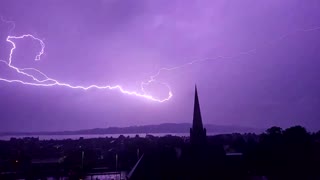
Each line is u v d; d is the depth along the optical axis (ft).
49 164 399.44
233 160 239.50
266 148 308.60
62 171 373.20
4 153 515.50
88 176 341.00
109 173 359.46
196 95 243.19
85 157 418.92
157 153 227.40
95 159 427.74
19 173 356.79
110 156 458.09
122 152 461.37
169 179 216.74
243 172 235.20
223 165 225.35
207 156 226.17
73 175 346.54
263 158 304.91
